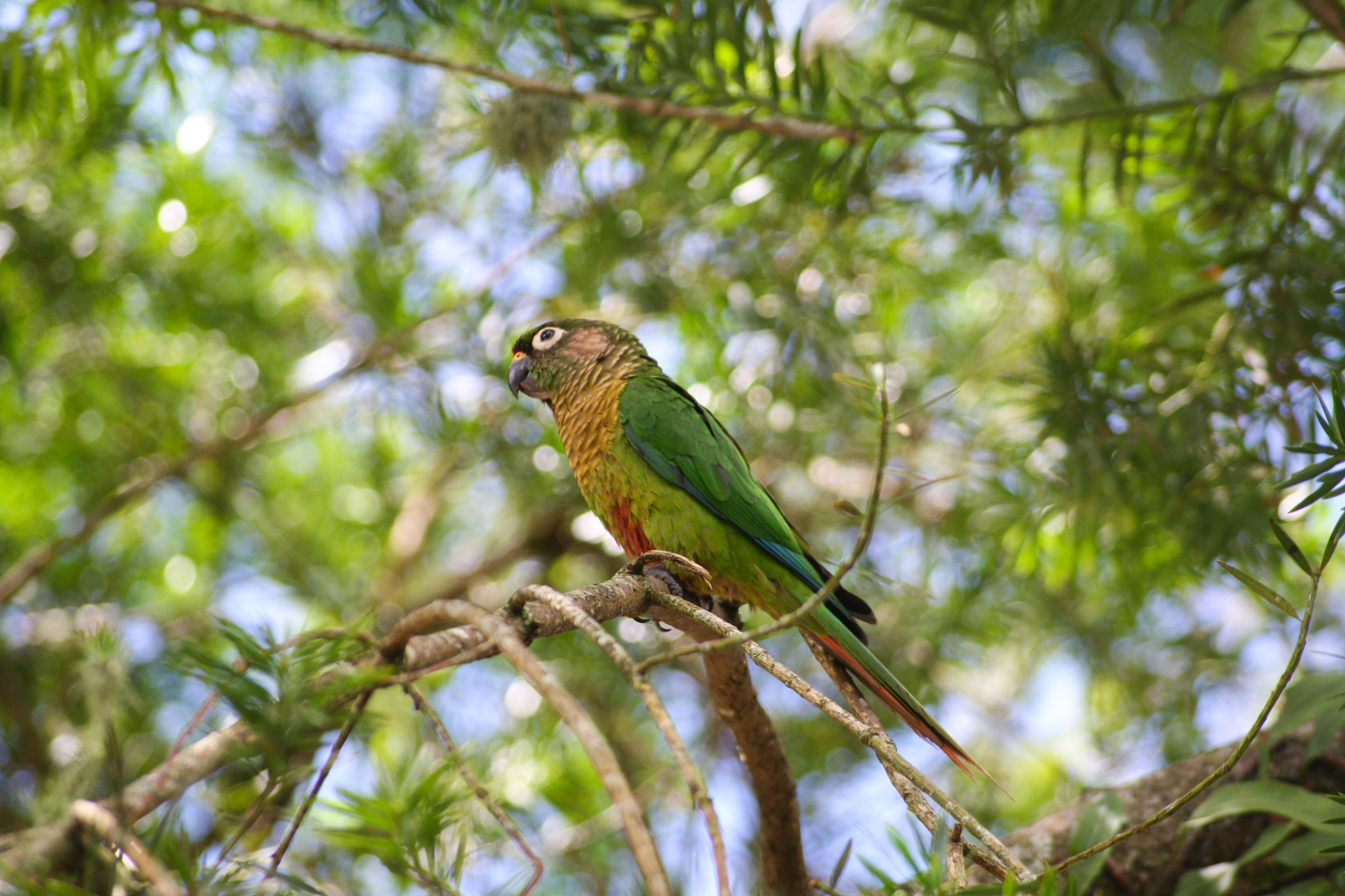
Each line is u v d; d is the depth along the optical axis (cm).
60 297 1031
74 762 321
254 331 1184
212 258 1155
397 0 869
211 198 1148
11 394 1153
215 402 1216
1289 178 779
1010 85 729
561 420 867
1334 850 440
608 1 834
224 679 337
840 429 1071
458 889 409
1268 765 589
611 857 970
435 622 434
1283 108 789
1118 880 605
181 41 804
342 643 377
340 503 1328
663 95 747
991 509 954
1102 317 977
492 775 811
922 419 1084
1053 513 834
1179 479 780
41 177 1012
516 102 793
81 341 1115
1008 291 1127
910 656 1076
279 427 1231
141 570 1200
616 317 1081
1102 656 1080
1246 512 747
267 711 334
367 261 1122
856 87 973
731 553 779
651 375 839
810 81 746
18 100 783
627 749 1120
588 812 873
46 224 1012
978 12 720
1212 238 870
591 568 1215
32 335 1087
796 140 777
